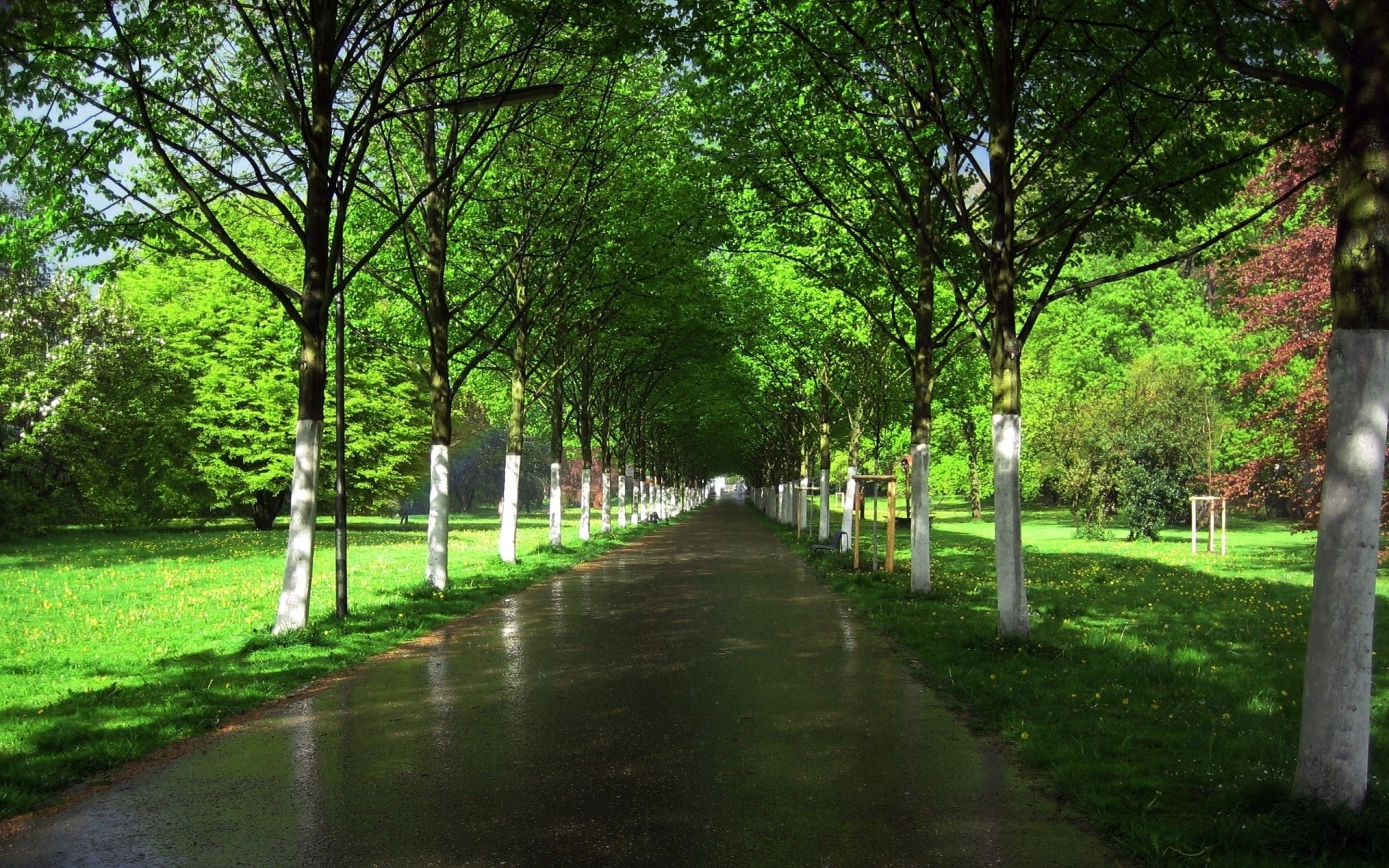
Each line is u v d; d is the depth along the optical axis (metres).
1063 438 37.03
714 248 20.20
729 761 6.19
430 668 9.52
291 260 36.03
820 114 14.68
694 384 43.34
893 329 22.53
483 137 18.73
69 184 12.66
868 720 7.33
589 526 32.53
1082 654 9.98
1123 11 10.90
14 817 5.20
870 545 29.80
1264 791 5.12
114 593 15.62
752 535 38.06
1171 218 13.02
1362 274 4.95
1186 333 45.53
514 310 22.14
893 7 11.75
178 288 41.47
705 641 11.24
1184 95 11.51
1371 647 4.93
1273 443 23.41
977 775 5.89
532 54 16.17
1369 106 4.97
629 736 6.83
